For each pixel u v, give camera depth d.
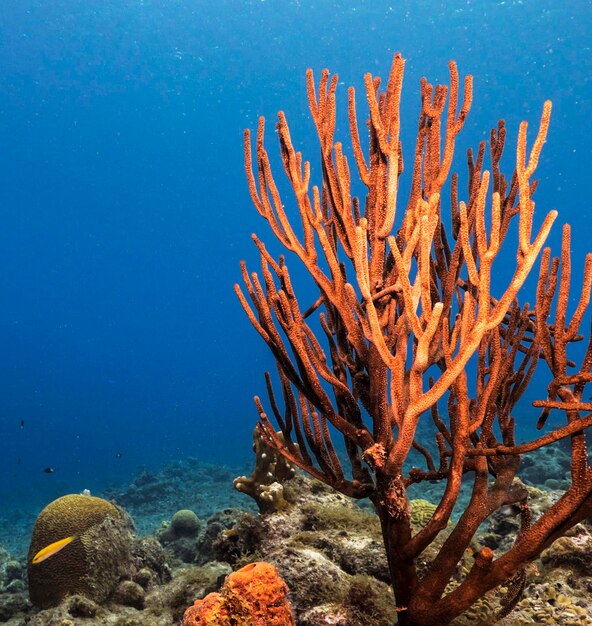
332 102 2.85
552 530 2.36
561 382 2.44
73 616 5.47
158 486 18.22
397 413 2.48
